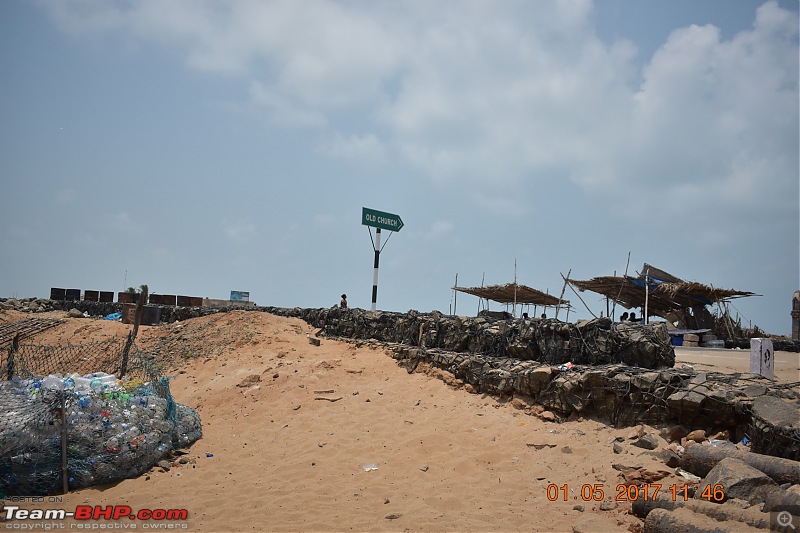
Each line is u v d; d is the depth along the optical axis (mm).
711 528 6016
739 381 9992
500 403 12375
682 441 9273
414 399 13281
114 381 10961
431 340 16000
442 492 8625
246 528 7449
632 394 10266
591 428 10547
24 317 29859
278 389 14453
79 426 8914
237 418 12891
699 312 24578
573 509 7809
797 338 27422
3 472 8391
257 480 9289
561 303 25234
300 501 8383
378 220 22781
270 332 20688
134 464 9344
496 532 7180
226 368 17500
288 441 11227
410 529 7344
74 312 31625
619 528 7031
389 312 18922
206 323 24281
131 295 33969
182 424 11055
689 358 16703
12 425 8516
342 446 10727
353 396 13742
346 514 7883
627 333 12211
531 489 8617
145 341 23828
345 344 18703
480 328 14805
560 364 12406
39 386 9977
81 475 8750
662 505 7020
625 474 8453
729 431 9156
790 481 7016
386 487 8883
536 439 10422
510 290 24125
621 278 22766
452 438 10844
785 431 7598
